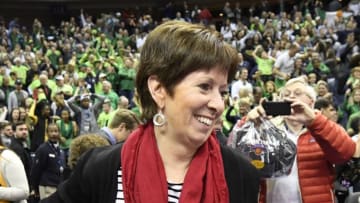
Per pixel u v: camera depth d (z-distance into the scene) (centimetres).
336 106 1132
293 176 385
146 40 190
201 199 186
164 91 186
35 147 1199
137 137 194
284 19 2477
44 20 3653
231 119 1070
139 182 185
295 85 398
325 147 366
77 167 200
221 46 184
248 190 194
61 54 2458
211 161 191
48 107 1224
